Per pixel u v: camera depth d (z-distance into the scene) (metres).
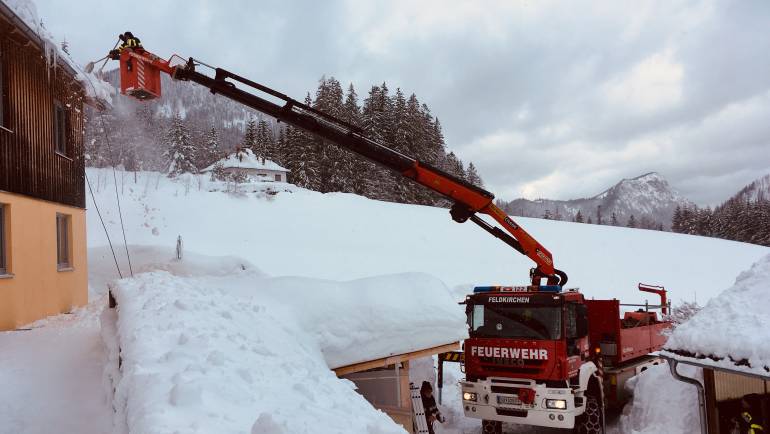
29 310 10.79
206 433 2.97
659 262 37.31
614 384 11.94
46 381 6.15
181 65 10.05
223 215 31.86
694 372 9.25
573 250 38.00
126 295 7.07
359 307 7.93
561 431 11.45
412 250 32.53
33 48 11.14
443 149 81.31
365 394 8.30
